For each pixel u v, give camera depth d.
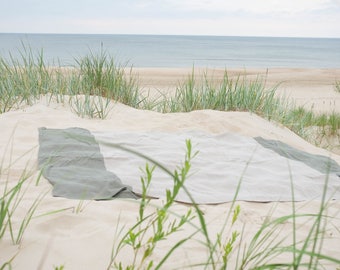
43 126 4.20
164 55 56.28
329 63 48.53
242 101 6.01
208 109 5.68
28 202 2.32
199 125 4.89
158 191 2.82
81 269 1.63
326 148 6.08
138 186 2.85
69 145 3.55
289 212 2.71
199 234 2.11
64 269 1.61
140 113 5.31
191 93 6.07
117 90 5.91
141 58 46.56
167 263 1.75
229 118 5.20
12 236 1.76
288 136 5.27
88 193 2.59
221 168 3.47
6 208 1.73
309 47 128.00
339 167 4.06
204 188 3.03
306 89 14.30
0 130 3.92
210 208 2.65
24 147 3.48
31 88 5.36
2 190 2.53
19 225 1.96
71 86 5.91
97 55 6.07
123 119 4.93
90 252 1.76
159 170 3.26
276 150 4.24
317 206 2.91
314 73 21.45
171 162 3.46
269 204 2.87
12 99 5.11
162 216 1.32
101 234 1.95
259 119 5.53
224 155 3.86
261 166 3.69
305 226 2.45
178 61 42.50
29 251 1.71
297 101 11.29
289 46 135.38
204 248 1.93
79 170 3.04
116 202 2.48
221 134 4.52
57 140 3.67
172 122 4.89
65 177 2.84
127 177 2.96
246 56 60.19
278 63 45.16
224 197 2.86
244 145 4.26
